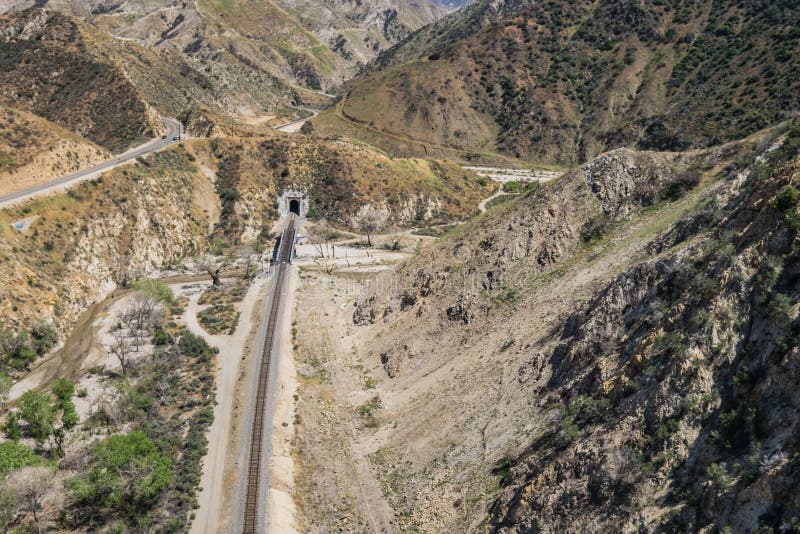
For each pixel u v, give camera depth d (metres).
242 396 68.38
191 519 49.75
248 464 56.34
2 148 113.19
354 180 153.50
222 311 94.75
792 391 31.62
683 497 33.16
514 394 52.22
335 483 54.34
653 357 39.56
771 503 28.80
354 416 64.62
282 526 48.53
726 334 36.41
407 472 53.09
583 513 36.72
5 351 80.62
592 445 38.69
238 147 157.75
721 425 34.03
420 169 172.12
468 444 51.28
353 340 82.19
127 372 76.69
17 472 48.72
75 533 48.38
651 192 67.12
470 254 75.88
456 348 66.75
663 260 46.75
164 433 61.47
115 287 107.31
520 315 62.56
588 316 50.38
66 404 61.84
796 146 46.34
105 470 50.72
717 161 66.81
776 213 37.94
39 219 101.38
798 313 33.44
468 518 43.97
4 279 87.06
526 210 74.06
